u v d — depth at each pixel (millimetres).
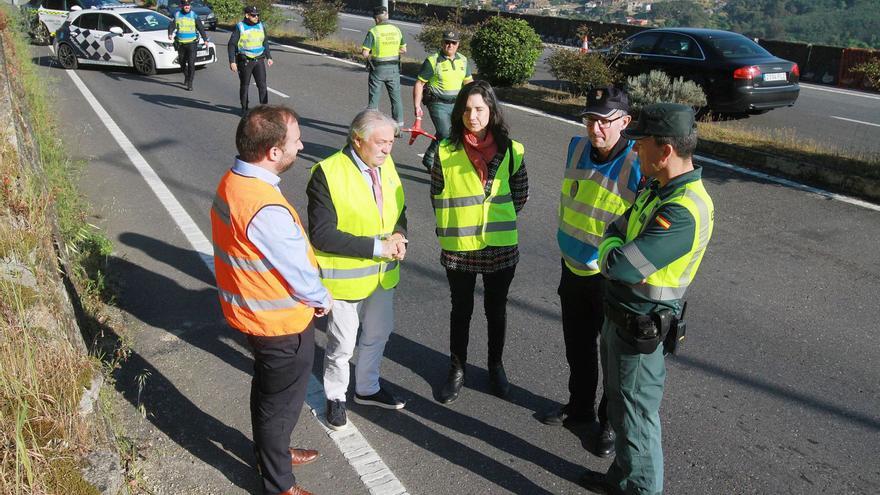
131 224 6742
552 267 5992
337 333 3652
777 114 12797
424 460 3646
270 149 2875
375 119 3346
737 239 6609
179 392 4133
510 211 3850
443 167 3779
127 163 8734
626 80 11734
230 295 3014
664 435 3867
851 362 4574
